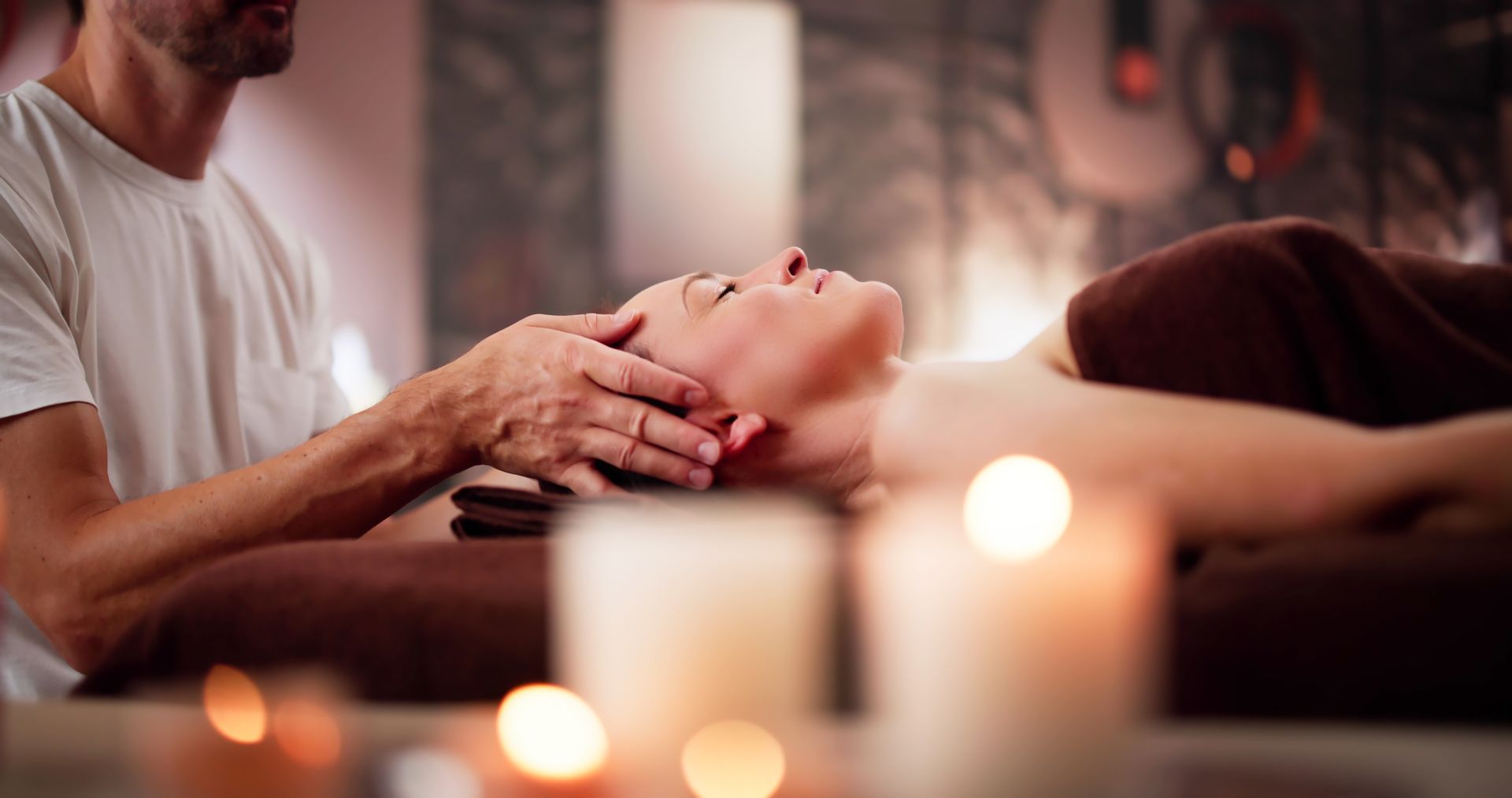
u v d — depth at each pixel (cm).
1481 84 573
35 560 107
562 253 467
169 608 78
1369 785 38
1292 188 543
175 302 152
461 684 73
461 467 118
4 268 122
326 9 429
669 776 43
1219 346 100
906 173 508
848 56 504
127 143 150
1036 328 515
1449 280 106
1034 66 512
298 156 423
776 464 120
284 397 167
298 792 46
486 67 461
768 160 486
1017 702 38
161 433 146
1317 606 65
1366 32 559
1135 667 39
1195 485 80
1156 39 519
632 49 474
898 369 123
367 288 430
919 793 39
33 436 113
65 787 45
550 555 81
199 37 143
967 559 39
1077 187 522
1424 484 74
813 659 44
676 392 114
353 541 85
